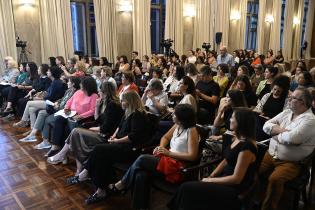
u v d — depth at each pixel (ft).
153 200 8.30
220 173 6.64
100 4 25.13
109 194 8.34
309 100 7.06
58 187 9.11
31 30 22.30
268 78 12.69
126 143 8.43
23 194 8.66
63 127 11.15
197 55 26.27
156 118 8.91
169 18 29.63
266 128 7.67
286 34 42.11
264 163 7.36
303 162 7.07
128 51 27.12
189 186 6.07
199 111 10.71
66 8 23.65
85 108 11.19
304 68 14.89
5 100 18.19
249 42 39.75
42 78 16.01
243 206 5.96
